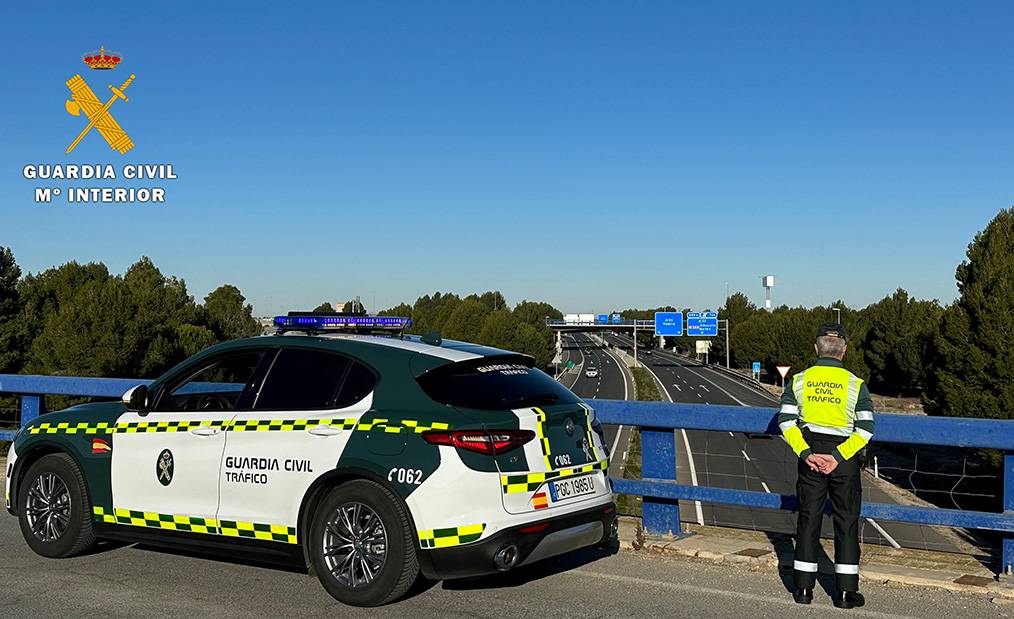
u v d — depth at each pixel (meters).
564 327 128.00
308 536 5.58
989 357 32.34
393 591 5.21
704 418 6.70
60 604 5.45
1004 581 5.69
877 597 5.53
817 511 5.38
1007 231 35.47
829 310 93.94
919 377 69.31
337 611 5.30
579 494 5.52
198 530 5.95
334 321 6.25
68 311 36.84
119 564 6.40
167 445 6.12
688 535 7.04
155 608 5.37
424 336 6.07
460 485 5.05
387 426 5.31
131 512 6.25
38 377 9.93
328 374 5.75
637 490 6.96
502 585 5.82
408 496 5.13
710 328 93.44
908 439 5.97
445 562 5.06
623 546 6.71
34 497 6.68
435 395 5.33
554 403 5.62
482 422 5.16
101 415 6.57
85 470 6.46
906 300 79.56
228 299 90.56
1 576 6.09
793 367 89.50
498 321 99.88
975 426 5.78
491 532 5.02
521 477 5.17
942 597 5.52
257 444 5.73
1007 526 5.70
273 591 5.71
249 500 5.73
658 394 78.69
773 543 6.77
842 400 5.25
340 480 5.52
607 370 121.69
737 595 5.59
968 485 10.12
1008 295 32.16
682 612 5.27
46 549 6.57
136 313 38.28
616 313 128.50
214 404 6.28
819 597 5.55
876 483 9.88
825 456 5.23
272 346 6.08
